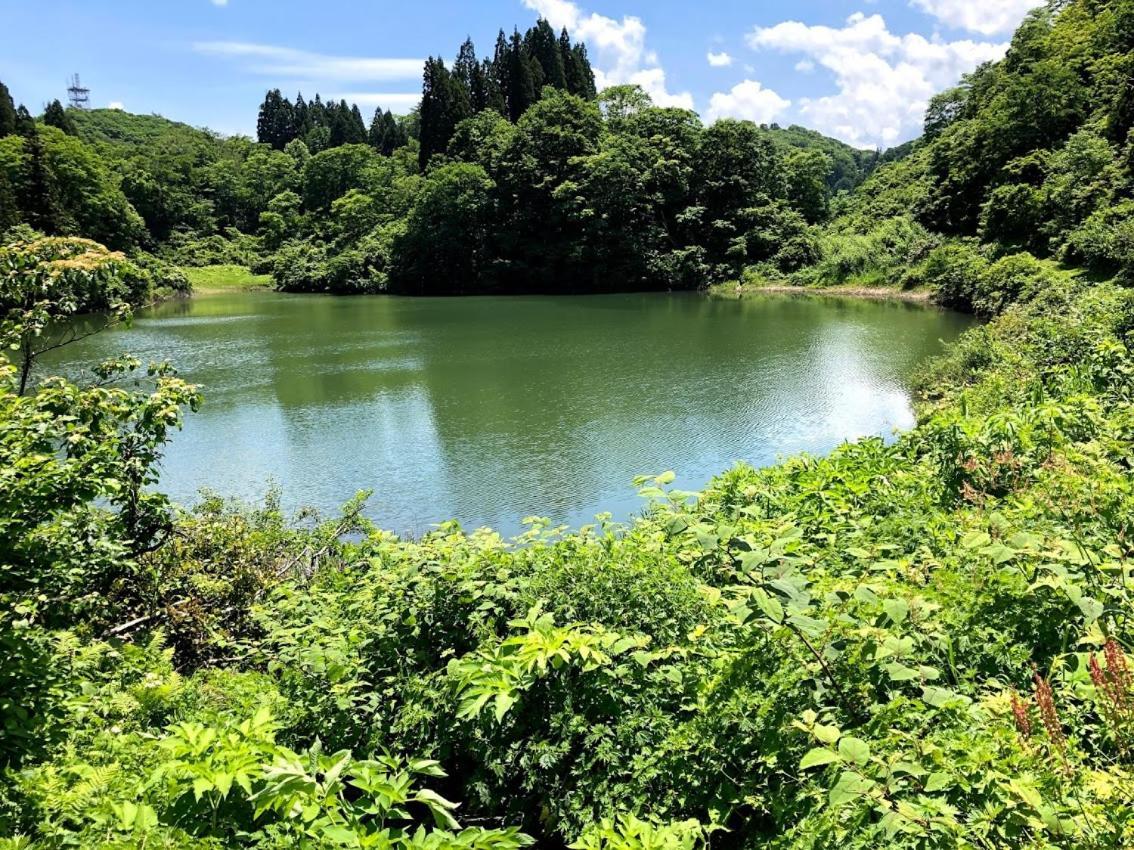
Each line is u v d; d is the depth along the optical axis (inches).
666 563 181.9
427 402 823.1
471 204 2576.3
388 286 2682.1
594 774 144.0
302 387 914.1
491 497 535.8
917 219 2244.1
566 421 725.9
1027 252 1412.4
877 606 135.2
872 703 123.3
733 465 533.0
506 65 3634.4
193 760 106.7
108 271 230.4
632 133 2716.5
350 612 193.3
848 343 1138.0
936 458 262.5
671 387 861.2
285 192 3860.7
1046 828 86.5
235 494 553.6
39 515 165.9
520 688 143.0
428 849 84.3
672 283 2438.5
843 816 103.7
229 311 1973.4
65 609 181.8
